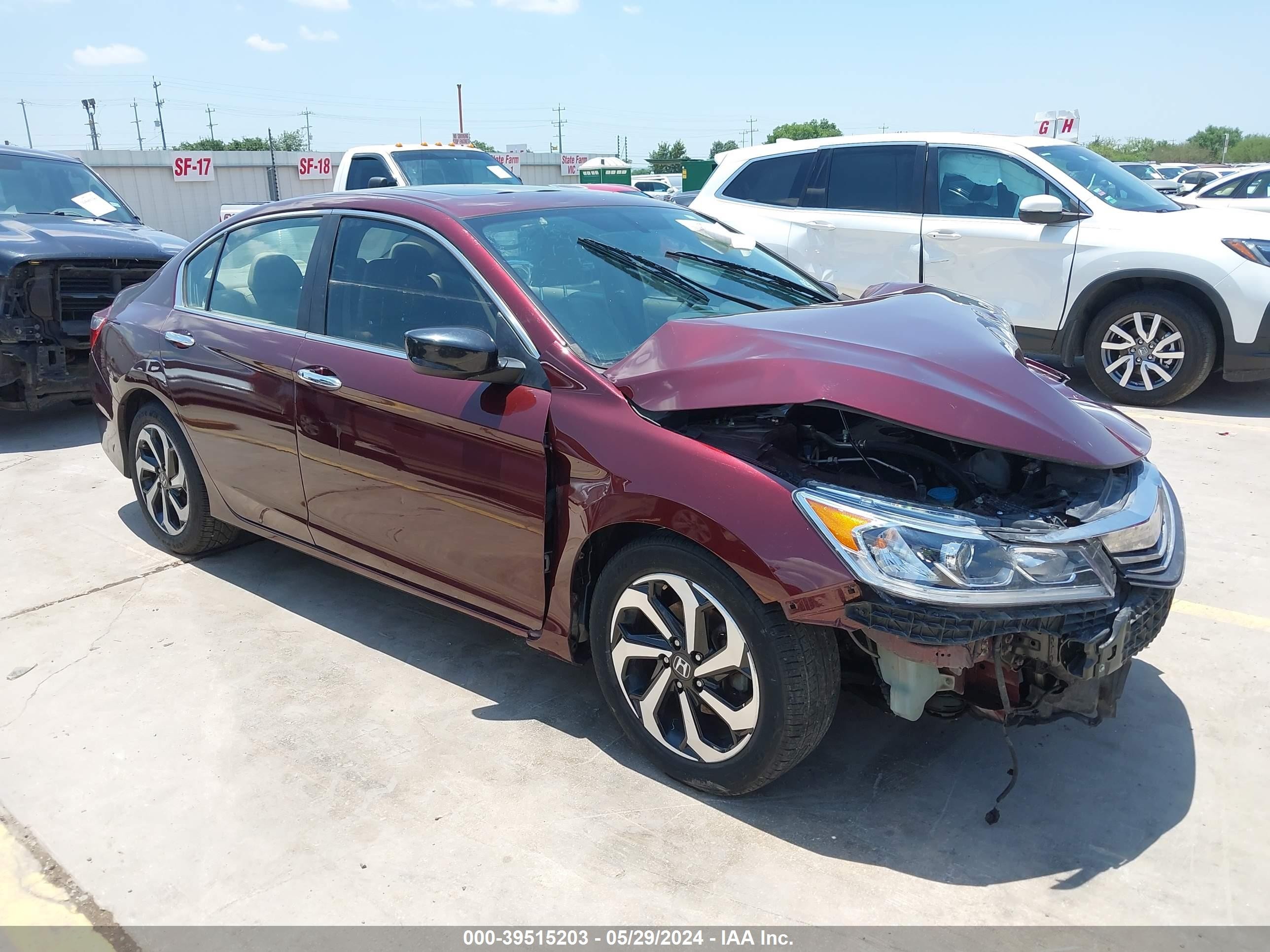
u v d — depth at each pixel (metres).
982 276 7.27
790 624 2.46
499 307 3.03
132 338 4.32
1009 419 2.49
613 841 2.62
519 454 2.88
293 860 2.56
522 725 3.17
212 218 24.94
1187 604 3.93
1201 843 2.58
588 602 2.97
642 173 45.25
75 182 7.79
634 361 2.82
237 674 3.50
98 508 5.24
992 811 2.68
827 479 2.54
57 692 3.39
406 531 3.30
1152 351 6.82
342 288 3.50
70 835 2.67
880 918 2.33
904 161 7.54
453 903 2.41
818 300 3.62
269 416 3.67
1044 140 7.46
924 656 2.27
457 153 11.12
